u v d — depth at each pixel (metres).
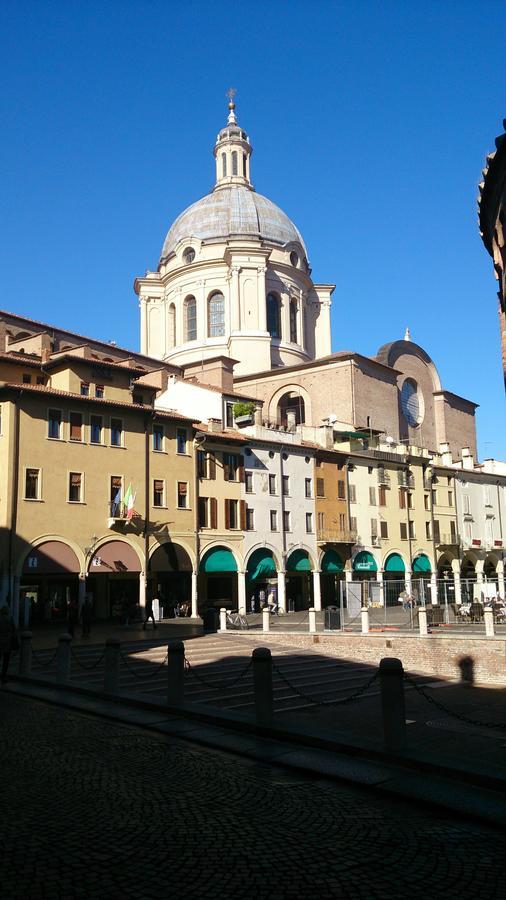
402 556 73.75
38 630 41.38
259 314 87.25
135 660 29.73
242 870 8.47
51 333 65.38
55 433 46.00
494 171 22.78
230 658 31.91
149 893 7.82
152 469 51.94
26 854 8.80
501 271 25.47
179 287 91.00
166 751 14.56
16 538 42.78
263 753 14.29
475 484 86.50
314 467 66.00
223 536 56.81
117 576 50.88
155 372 68.31
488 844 9.55
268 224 93.56
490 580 42.34
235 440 58.25
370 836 9.73
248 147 101.88
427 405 95.19
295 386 81.62
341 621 37.53
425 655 33.03
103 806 10.70
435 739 18.53
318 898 7.79
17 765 13.01
